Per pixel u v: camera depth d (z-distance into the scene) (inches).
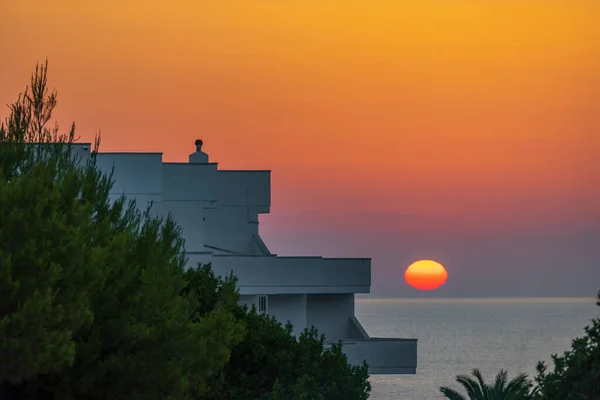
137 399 2997.0
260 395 4015.8
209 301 4138.8
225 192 6471.5
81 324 2783.0
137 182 4889.3
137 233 3467.0
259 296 5492.1
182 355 3129.9
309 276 5511.8
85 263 2878.9
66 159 3390.7
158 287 3112.7
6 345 2630.4
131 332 2999.5
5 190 2842.0
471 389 6496.1
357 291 5565.9
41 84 3420.3
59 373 2962.6
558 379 2839.6
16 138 3292.3
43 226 2800.2
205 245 6082.7
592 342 2842.0
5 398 3002.0
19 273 2736.2
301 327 5595.5
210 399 3976.4
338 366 4042.8
